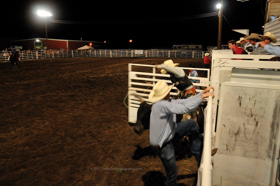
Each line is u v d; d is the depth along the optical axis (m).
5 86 10.64
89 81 12.21
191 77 5.04
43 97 8.71
